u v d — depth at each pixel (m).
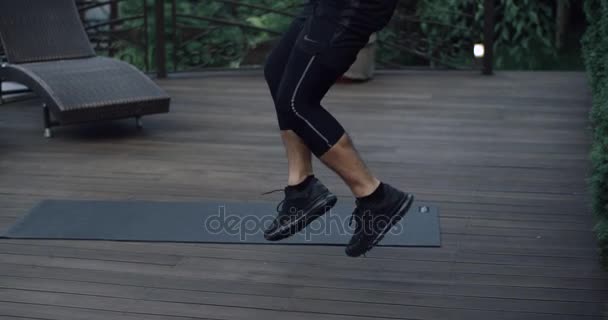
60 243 3.33
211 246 3.29
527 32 8.41
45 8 5.61
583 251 3.21
